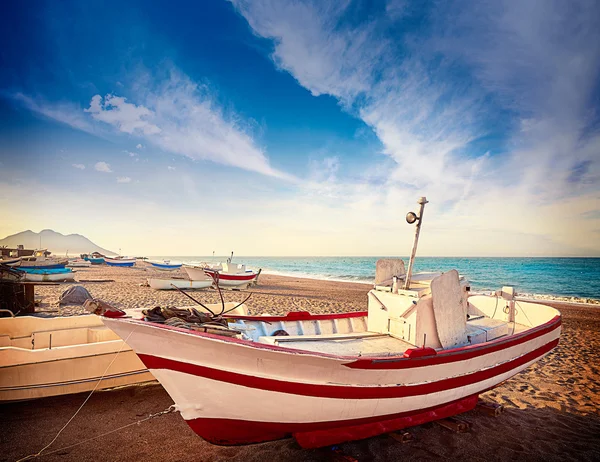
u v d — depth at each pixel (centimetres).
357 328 644
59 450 396
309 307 1530
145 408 504
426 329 451
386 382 381
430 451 427
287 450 416
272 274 4603
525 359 525
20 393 475
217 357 337
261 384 346
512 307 661
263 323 581
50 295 1485
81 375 508
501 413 548
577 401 608
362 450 425
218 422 372
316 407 366
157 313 427
